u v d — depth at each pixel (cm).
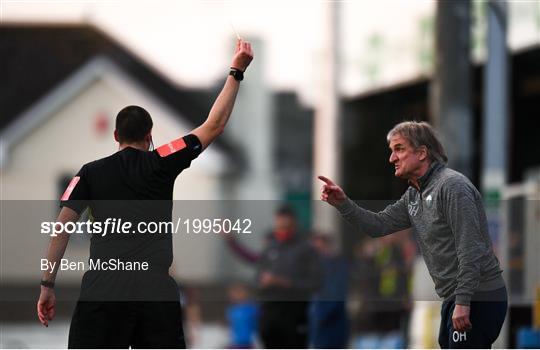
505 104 3303
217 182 7881
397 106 6197
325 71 5466
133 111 1493
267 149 8225
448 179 1518
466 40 3022
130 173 1459
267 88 8344
